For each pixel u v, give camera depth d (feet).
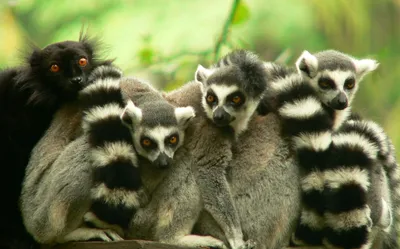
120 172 36.29
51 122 40.24
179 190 37.04
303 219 36.99
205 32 67.36
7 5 66.28
